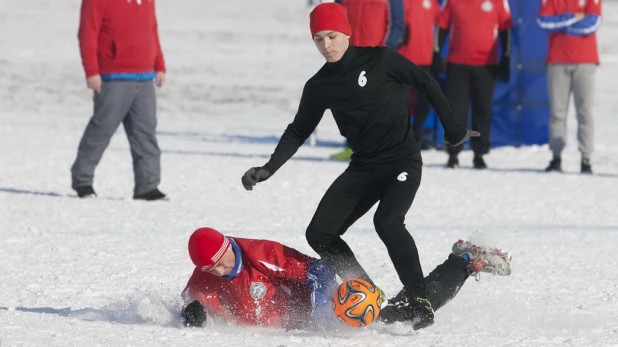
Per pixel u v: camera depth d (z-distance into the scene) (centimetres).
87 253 2262
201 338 1475
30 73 7312
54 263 2138
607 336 1562
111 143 4816
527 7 4794
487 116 4044
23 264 2122
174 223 2720
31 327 1544
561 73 3922
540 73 4831
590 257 2316
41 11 11406
